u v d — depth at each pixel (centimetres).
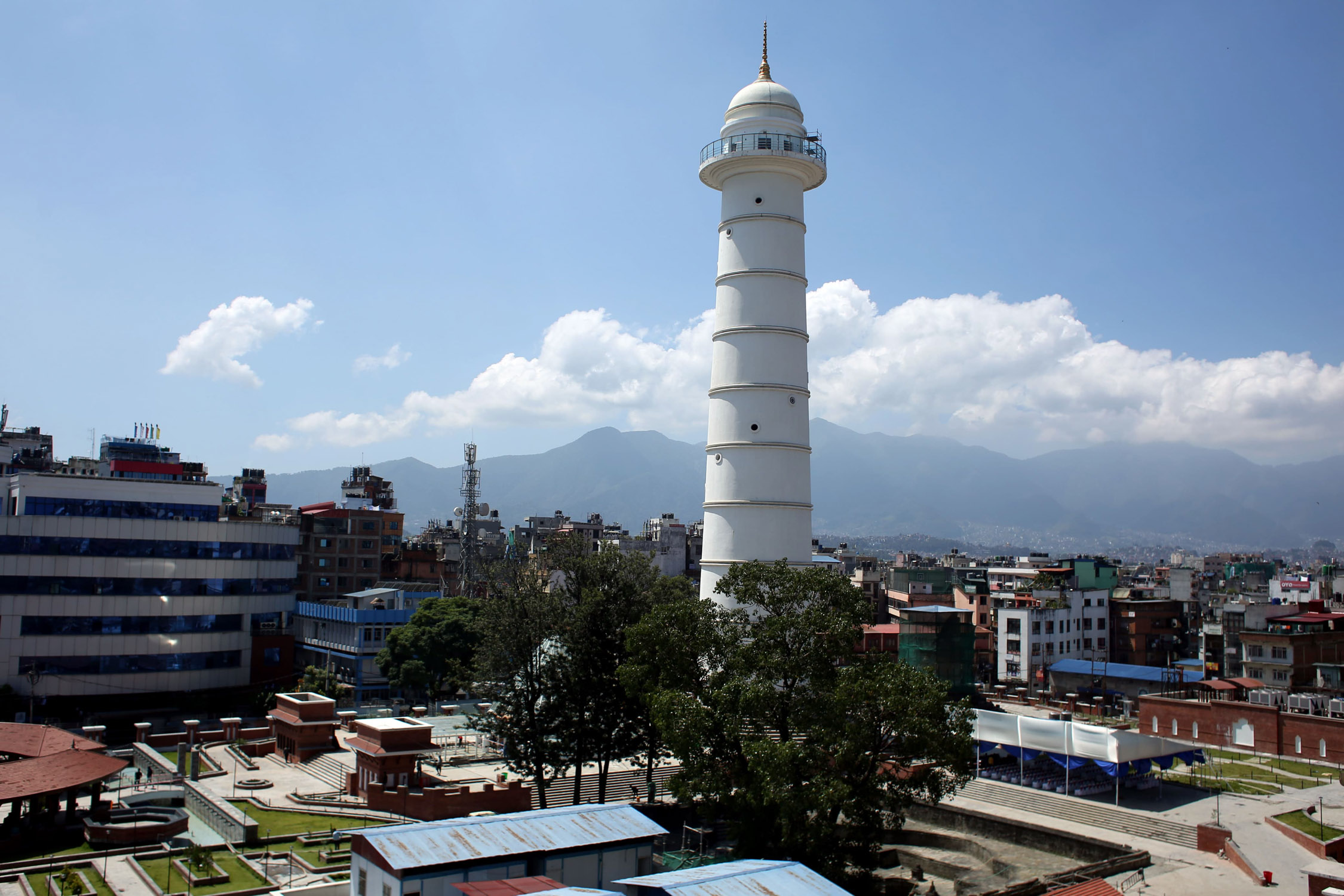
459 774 6775
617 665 5456
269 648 10650
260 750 7488
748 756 4072
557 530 16912
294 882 4359
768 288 6228
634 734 5606
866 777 4206
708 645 4638
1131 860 5122
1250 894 4622
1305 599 14350
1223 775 7138
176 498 9962
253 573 10462
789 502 6125
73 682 9212
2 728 5831
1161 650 13200
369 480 16138
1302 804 6319
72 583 9281
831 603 4662
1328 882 4272
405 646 9988
